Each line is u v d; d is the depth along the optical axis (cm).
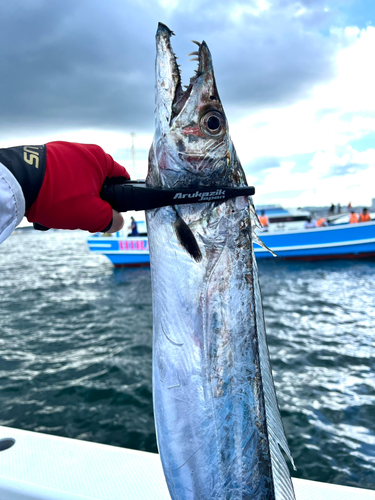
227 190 104
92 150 97
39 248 5184
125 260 2144
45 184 86
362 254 2038
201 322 106
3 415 538
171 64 101
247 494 111
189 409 105
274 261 2150
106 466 160
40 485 149
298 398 536
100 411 532
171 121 102
